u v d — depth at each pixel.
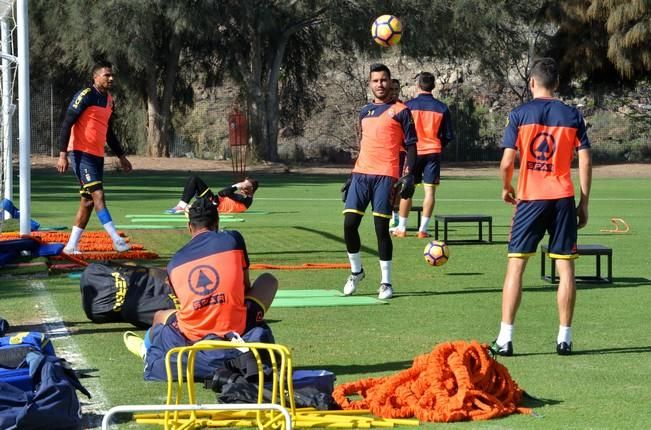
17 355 7.73
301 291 14.33
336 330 11.39
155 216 27.98
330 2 64.81
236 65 69.06
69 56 61.16
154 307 11.25
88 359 9.80
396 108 13.94
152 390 8.51
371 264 17.70
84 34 58.41
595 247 15.46
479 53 69.75
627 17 61.88
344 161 76.94
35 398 6.98
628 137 77.31
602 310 13.00
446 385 7.89
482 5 63.84
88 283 11.55
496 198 38.56
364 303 13.36
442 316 12.42
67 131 17.00
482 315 12.51
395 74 84.38
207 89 81.38
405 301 13.62
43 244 16.95
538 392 8.57
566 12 67.19
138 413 7.70
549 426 7.46
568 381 8.99
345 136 80.06
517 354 10.27
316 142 79.75
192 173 59.84
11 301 13.27
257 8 62.53
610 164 70.25
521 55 75.06
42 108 69.06
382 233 13.79
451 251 19.94
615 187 47.94
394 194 13.81
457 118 76.62
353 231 13.90
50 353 8.62
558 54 70.31
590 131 78.19
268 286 9.41
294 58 72.75
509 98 81.81
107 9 57.19
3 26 21.98
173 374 8.65
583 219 10.41
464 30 65.75
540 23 69.94
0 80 24.20
